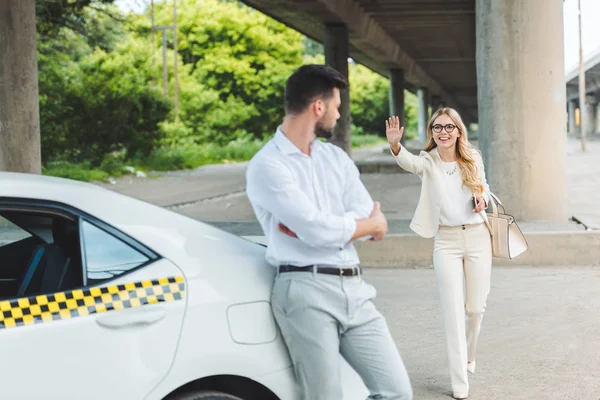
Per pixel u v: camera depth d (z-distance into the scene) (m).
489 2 13.64
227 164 43.28
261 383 3.59
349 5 30.44
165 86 53.94
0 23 15.36
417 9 31.86
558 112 13.59
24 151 15.62
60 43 37.94
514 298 9.32
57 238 3.60
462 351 5.82
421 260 11.55
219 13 62.59
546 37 13.45
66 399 3.20
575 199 19.25
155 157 35.66
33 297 3.25
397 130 5.62
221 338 3.50
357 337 3.66
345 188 3.78
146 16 66.44
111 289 3.37
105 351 3.27
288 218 3.53
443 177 5.66
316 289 3.57
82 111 32.72
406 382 3.70
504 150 13.62
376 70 58.47
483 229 5.72
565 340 7.53
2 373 3.09
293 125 3.66
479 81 14.08
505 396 6.00
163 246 3.56
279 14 31.41
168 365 3.38
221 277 3.60
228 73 62.38
